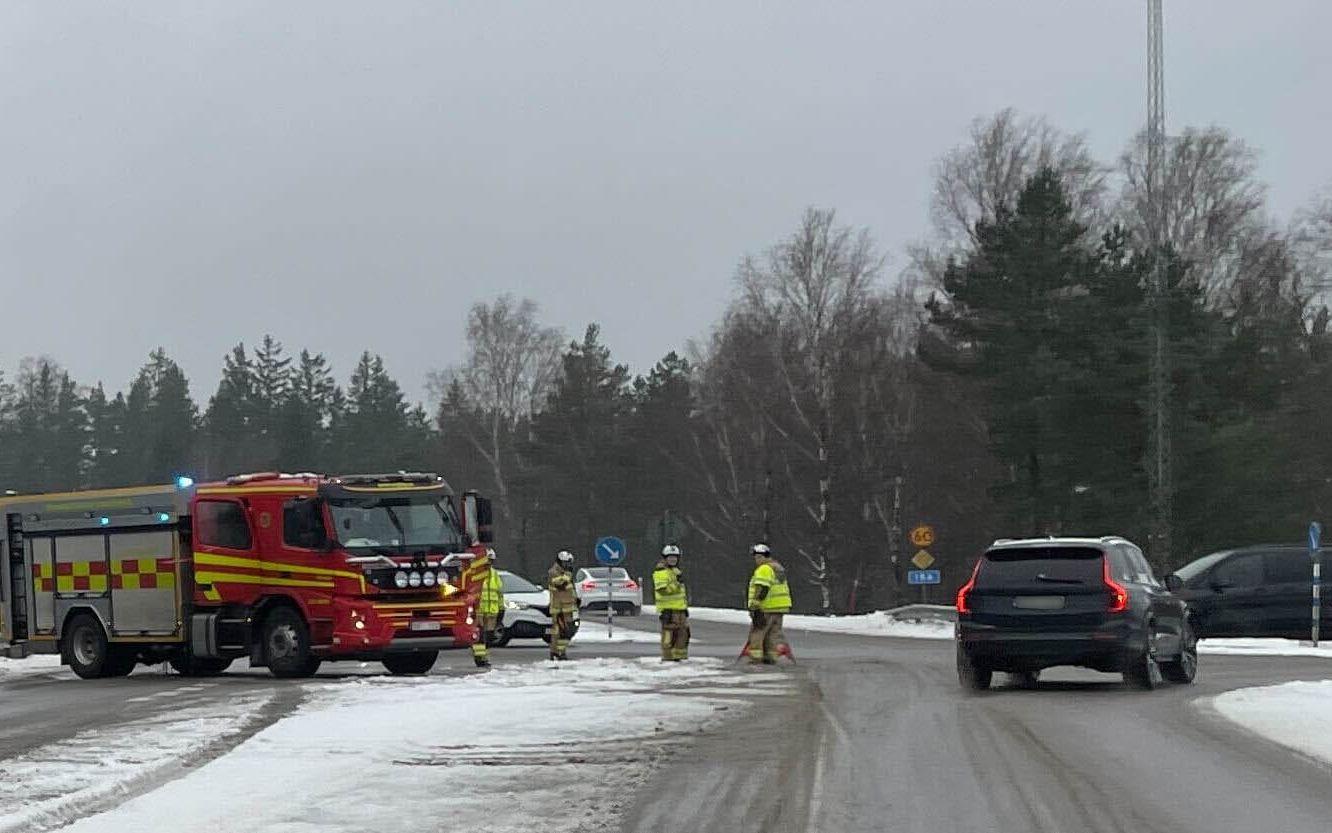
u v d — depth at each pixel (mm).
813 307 68438
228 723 18609
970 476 70625
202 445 121688
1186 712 18234
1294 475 59219
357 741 16172
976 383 65375
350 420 120375
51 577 29359
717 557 86375
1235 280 71562
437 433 97500
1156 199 64438
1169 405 53906
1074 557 21234
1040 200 60562
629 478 90625
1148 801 11859
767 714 18484
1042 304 60031
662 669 26016
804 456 74250
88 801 12531
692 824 11148
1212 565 34656
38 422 126875
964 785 12672
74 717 20391
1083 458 57312
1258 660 28422
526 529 89375
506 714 18797
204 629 27500
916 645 34500
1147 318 56531
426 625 26500
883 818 11227
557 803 12164
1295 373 62969
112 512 28672
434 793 12703
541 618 35938
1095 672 26219
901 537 72250
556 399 88812
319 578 26344
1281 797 12039
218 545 27500
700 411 84875
